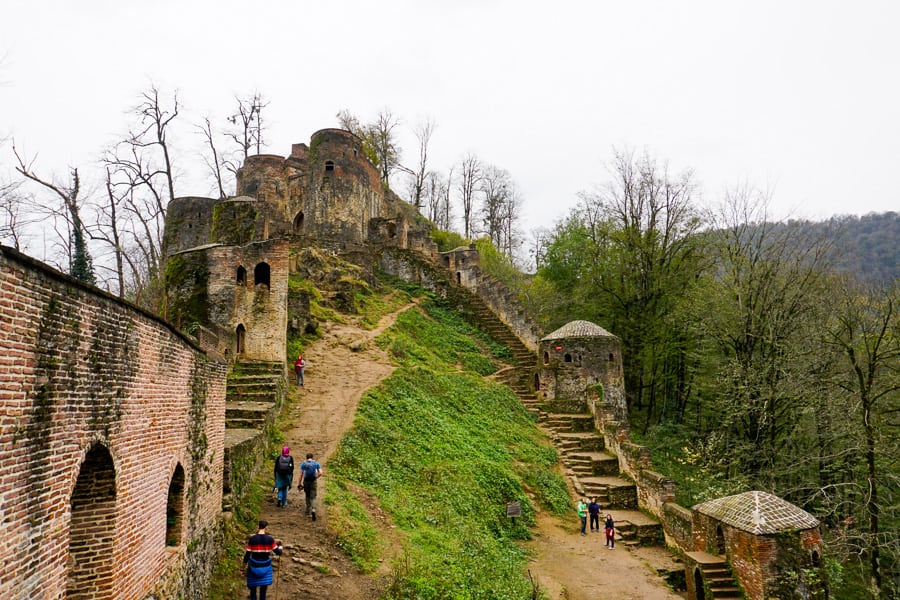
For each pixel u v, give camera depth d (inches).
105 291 264.5
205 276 915.4
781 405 1000.9
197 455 416.2
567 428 1166.3
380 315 1376.7
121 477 281.7
